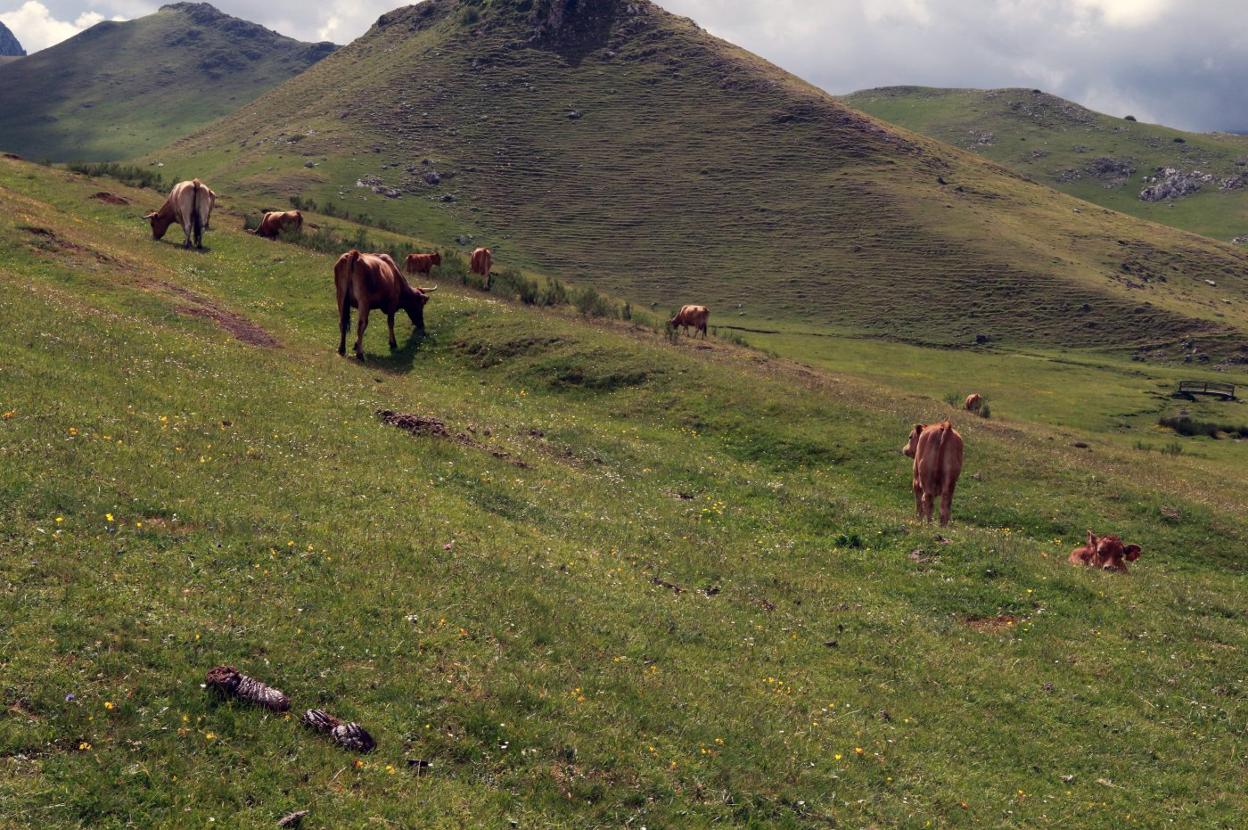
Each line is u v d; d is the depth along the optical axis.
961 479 29.58
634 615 14.28
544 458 22.72
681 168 164.88
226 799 8.31
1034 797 12.15
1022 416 73.69
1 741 8.15
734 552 19.05
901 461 29.80
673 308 118.81
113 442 14.90
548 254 135.75
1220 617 19.11
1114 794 12.53
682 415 31.66
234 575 11.77
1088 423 73.50
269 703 9.50
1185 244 168.62
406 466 18.34
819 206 152.88
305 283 39.44
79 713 8.71
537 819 9.11
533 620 12.88
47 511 11.98
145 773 8.28
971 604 18.09
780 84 193.25
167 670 9.62
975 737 13.41
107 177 59.69
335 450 18.19
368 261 31.12
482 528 15.99
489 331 36.00
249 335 29.25
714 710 12.07
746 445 30.22
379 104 187.25
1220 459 62.16
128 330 22.58
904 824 10.80
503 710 10.57
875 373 88.12
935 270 133.38
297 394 21.69
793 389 35.53
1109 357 111.31
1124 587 19.66
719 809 10.08
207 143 194.38
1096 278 135.12
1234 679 16.14
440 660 11.24
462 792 9.20
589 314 55.09
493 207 150.88
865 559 19.89
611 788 9.86
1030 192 184.75
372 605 11.96
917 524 21.59
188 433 16.50
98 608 10.24
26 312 21.08
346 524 14.34
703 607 15.59
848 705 13.47
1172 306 128.25
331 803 8.54
